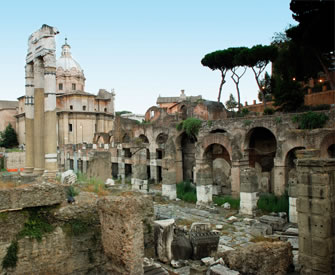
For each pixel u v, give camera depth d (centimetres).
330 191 1352
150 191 4022
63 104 7856
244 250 1488
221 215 2906
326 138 2567
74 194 1617
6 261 1251
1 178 1978
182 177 4319
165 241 1789
